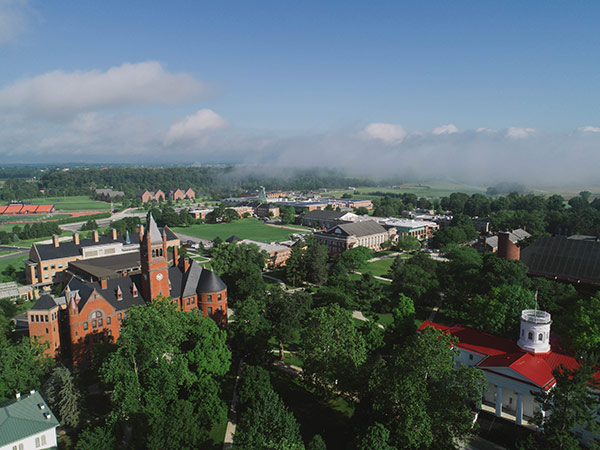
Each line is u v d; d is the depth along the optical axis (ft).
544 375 274.57
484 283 447.01
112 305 395.55
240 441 223.30
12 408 253.44
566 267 535.60
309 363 302.86
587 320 313.53
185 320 326.65
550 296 422.00
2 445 232.94
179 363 285.84
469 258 557.74
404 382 221.66
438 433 224.53
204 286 449.06
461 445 254.06
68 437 271.90
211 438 270.26
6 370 286.87
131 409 258.37
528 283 433.48
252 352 352.90
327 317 310.86
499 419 282.97
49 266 620.08
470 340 326.24
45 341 341.41
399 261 625.82
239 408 303.68
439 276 547.08
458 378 233.55
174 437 228.22
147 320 284.61
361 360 291.58
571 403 217.15
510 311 353.10
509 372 280.10
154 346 279.49
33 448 246.68
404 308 385.29
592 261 525.34
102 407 307.37
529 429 271.28
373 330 359.66
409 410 215.51
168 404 280.51
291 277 633.20
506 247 562.25
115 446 239.71
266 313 424.87
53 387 284.20
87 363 369.91
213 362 304.91
